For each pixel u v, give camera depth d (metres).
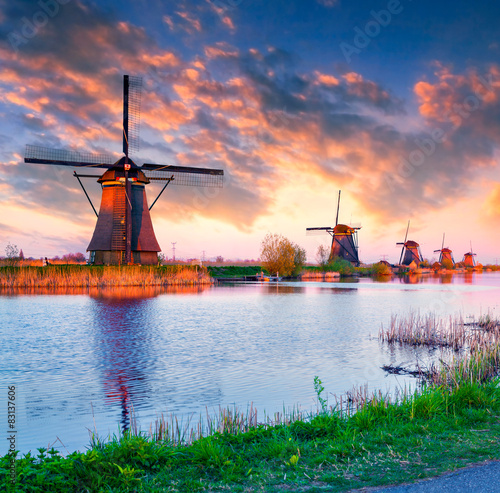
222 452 6.86
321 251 105.38
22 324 25.86
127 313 31.42
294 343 20.47
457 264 193.50
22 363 16.28
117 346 19.56
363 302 41.31
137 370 15.22
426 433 7.80
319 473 6.19
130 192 60.56
